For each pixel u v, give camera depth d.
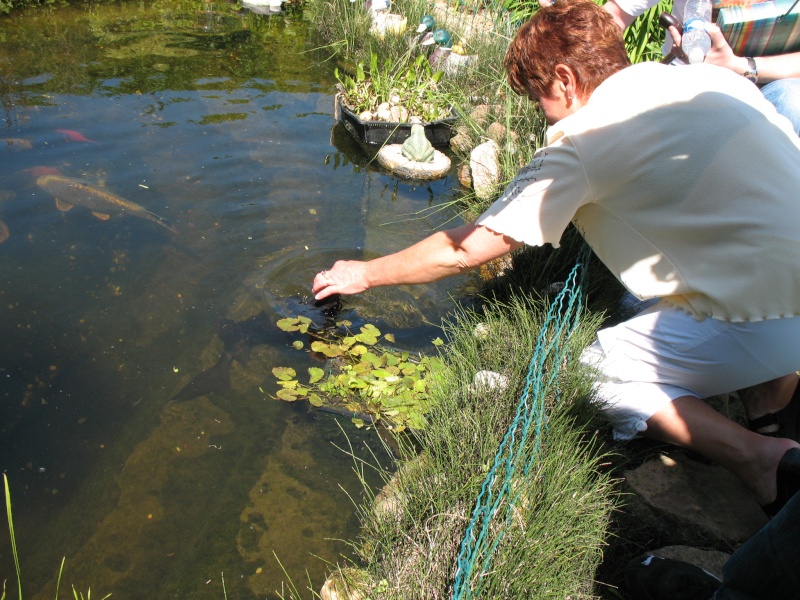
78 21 7.36
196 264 3.76
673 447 2.61
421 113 5.51
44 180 4.21
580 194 2.20
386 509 2.42
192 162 4.75
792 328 2.17
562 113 2.39
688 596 1.94
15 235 3.83
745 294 2.10
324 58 6.93
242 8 8.38
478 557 1.98
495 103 5.51
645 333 2.45
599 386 2.59
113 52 6.60
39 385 2.97
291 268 3.79
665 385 2.46
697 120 2.06
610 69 2.23
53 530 2.43
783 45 3.10
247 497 2.59
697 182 2.07
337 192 4.63
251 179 4.62
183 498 2.57
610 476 2.49
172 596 2.24
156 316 3.39
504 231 2.31
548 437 2.39
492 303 3.55
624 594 2.15
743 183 2.04
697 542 2.31
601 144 2.12
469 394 2.79
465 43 6.38
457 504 2.21
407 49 6.54
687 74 2.15
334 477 2.70
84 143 4.84
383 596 2.05
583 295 3.18
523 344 2.93
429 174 4.96
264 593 2.27
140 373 3.09
